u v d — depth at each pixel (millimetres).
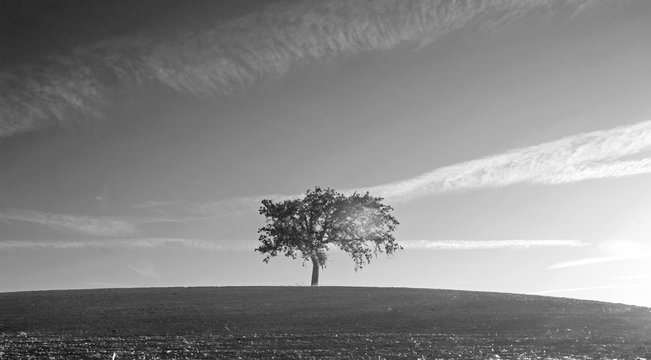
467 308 44719
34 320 40156
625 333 33938
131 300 50375
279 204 77750
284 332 34188
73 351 26641
